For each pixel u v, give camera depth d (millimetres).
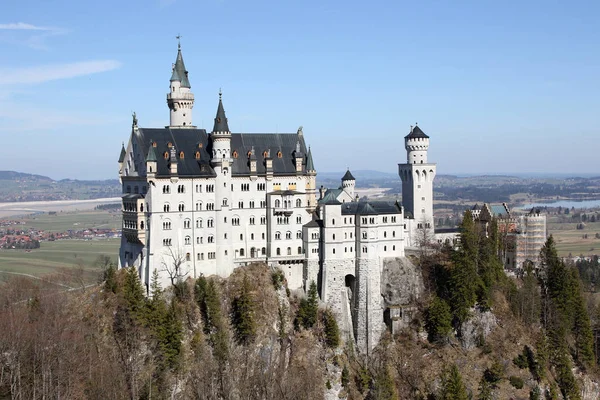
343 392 199625
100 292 195125
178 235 199875
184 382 179875
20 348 167625
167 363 178750
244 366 186500
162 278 197125
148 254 196250
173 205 199000
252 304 196375
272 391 179875
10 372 165875
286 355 198625
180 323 184000
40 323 177875
